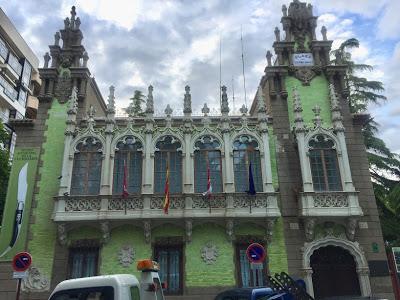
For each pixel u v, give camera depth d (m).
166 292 21.64
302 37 27.98
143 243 22.36
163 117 24.98
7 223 22.64
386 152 32.34
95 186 23.28
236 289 13.11
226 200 22.42
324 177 23.47
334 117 24.59
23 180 23.61
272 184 23.09
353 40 35.16
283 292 12.75
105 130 24.16
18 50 53.75
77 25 28.39
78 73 26.22
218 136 24.45
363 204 23.47
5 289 21.44
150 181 23.02
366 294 21.42
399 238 30.41
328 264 22.59
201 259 22.06
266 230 22.58
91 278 10.23
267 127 24.56
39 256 22.03
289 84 26.47
